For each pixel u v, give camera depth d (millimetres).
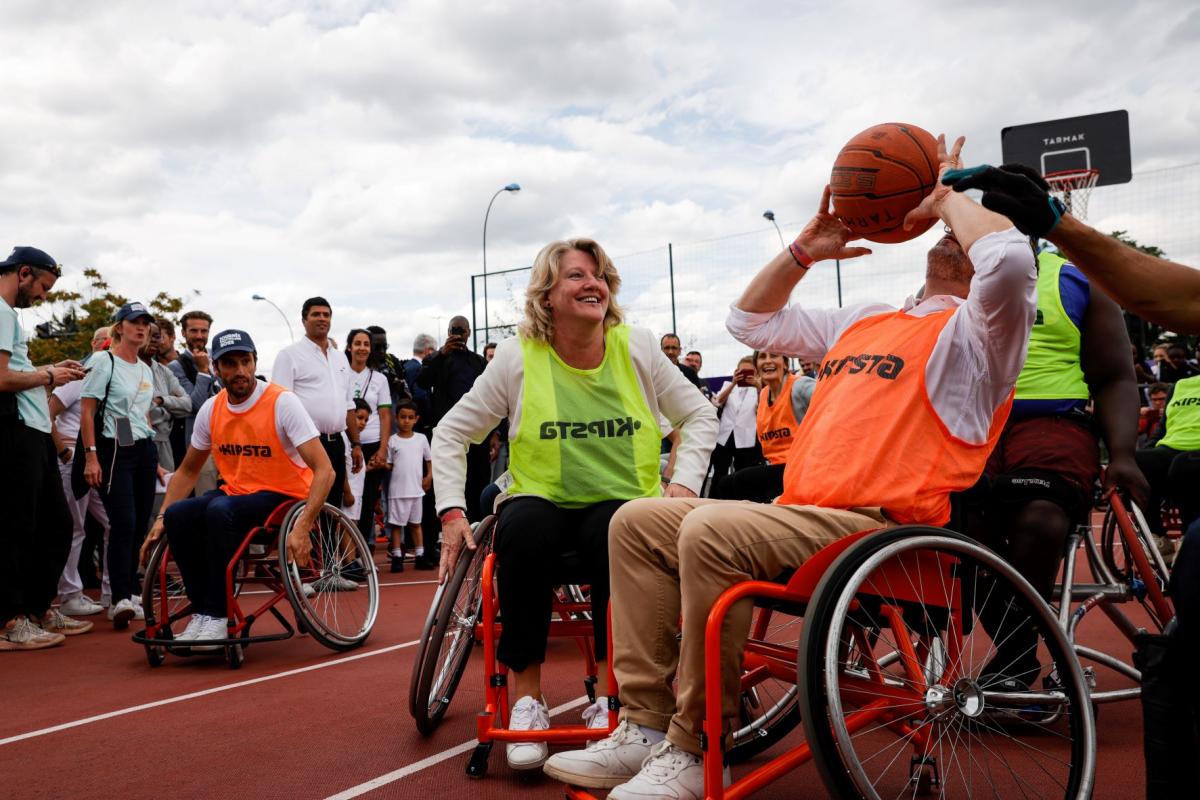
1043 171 12367
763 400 6605
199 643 4828
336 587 5613
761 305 2971
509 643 3074
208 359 8781
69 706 4176
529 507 3100
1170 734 1854
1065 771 2914
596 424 3244
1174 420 5227
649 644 2562
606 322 3408
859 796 2080
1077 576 6129
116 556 6352
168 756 3375
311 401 7312
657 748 2379
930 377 2486
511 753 2992
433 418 9367
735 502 2404
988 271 2262
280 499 5195
